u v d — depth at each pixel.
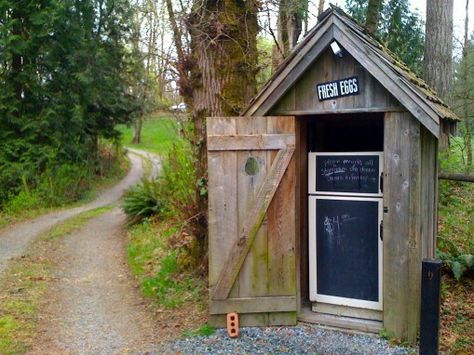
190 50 6.31
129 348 4.73
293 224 4.98
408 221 4.45
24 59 19.95
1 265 8.30
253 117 4.95
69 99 20.77
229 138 4.93
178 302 5.91
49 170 18.84
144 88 22.72
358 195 4.96
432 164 4.90
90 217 14.81
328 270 5.16
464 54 12.03
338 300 5.11
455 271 5.82
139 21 19.59
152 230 10.77
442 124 4.32
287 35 9.43
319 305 5.24
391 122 4.46
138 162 29.72
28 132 19.56
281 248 4.99
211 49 6.12
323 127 5.86
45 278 7.48
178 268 6.88
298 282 5.14
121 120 23.78
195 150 6.46
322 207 5.16
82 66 20.95
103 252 9.75
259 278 5.01
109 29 22.59
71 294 6.71
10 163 18.55
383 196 4.58
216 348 4.55
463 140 9.68
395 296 4.55
